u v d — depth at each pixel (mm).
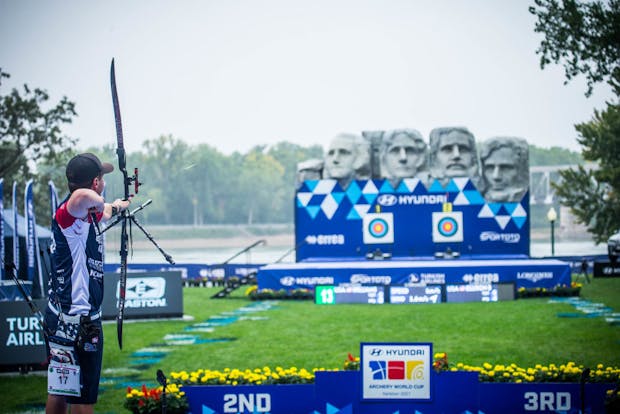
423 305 31375
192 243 111750
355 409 12305
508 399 12398
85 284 9344
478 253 38438
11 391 17750
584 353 20859
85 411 9492
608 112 49469
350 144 38875
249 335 24812
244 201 120188
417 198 38500
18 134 52250
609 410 12203
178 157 112938
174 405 12570
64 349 9344
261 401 12758
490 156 38562
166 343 23578
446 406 12250
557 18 32875
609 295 33062
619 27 31969
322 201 38938
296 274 34875
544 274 33688
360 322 27078
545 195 90875
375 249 38469
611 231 53094
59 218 9250
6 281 29969
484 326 25594
